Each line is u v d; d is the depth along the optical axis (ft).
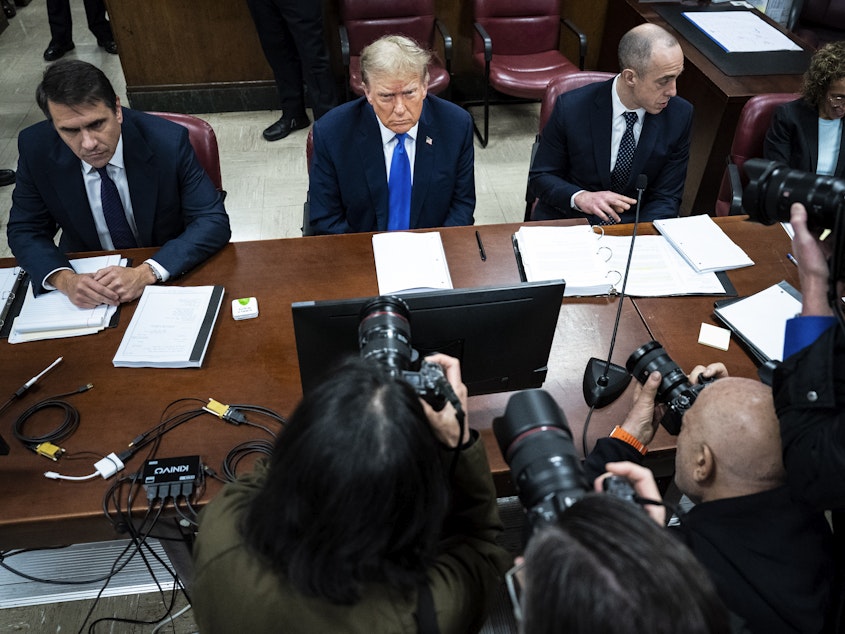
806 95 7.77
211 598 2.67
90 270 6.02
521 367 4.79
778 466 3.10
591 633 1.74
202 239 6.20
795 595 2.92
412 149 7.04
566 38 13.82
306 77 12.29
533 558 1.95
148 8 12.51
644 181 4.95
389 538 2.41
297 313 4.12
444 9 13.12
